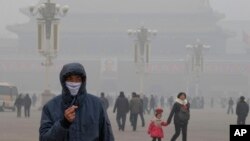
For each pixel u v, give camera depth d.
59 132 10.62
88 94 11.42
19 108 80.31
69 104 11.12
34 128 58.47
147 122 75.25
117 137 48.91
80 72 11.15
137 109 56.19
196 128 63.53
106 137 11.35
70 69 11.11
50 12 88.88
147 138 48.22
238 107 55.41
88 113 11.15
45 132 10.86
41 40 89.19
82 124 11.06
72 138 10.98
